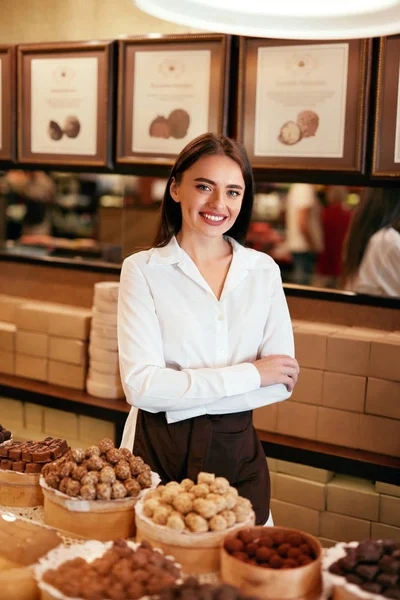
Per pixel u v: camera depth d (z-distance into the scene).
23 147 3.74
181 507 1.60
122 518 1.72
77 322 3.46
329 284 3.93
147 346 2.09
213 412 2.10
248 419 2.16
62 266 3.86
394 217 3.15
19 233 4.72
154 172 3.38
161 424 2.10
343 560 1.44
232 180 2.07
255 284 2.20
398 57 2.79
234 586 1.37
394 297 3.09
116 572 1.40
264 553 1.45
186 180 2.09
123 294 2.15
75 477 1.76
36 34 3.78
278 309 2.23
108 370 3.37
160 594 1.34
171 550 1.56
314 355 2.89
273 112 3.07
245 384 2.06
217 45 3.13
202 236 2.17
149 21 3.46
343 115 2.93
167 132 3.31
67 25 3.69
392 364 2.75
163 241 2.21
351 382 2.83
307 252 4.33
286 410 2.98
